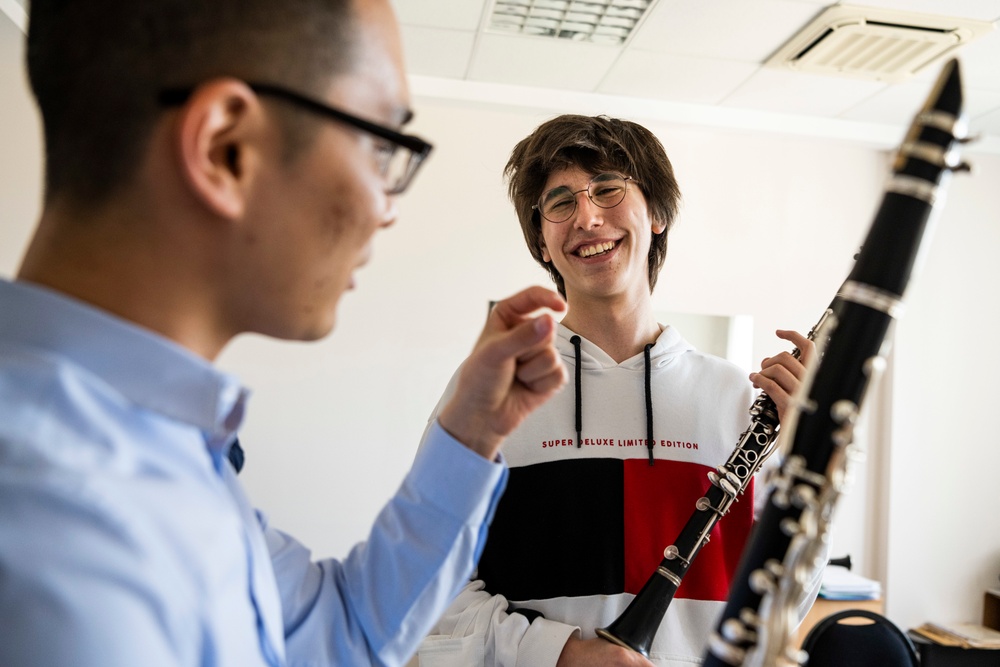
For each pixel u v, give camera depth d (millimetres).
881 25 2793
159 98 451
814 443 478
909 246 463
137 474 424
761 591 486
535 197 1424
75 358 447
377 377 3482
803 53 3068
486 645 1128
